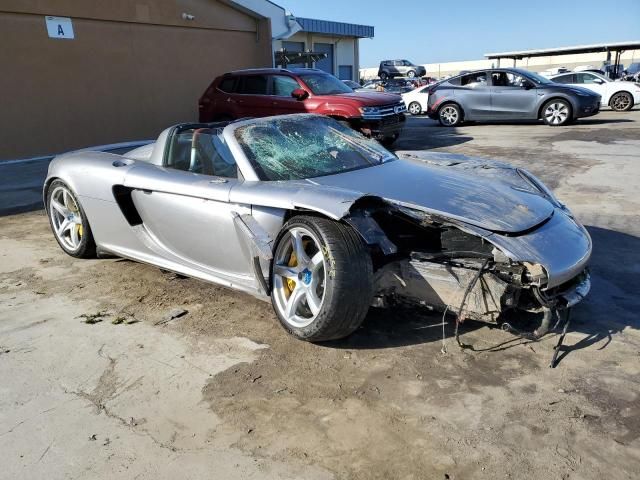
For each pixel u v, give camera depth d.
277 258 3.15
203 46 15.37
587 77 17.72
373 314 3.45
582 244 3.06
